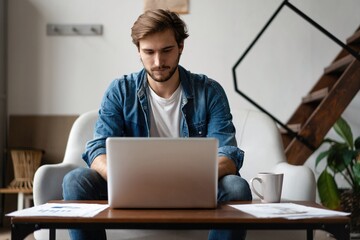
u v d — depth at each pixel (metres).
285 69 3.91
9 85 4.00
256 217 1.19
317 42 3.90
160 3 3.94
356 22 3.88
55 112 3.98
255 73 3.91
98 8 3.98
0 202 3.91
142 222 1.19
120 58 3.97
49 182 2.03
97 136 1.98
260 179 1.56
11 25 3.99
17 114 3.99
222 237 1.48
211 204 1.36
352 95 3.15
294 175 2.10
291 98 3.90
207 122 2.05
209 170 1.36
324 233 3.42
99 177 1.73
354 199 3.24
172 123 2.05
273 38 3.91
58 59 3.98
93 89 3.98
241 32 3.91
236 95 3.91
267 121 2.52
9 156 3.91
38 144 3.96
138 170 1.36
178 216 1.21
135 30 1.79
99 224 1.19
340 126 3.32
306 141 3.18
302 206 1.41
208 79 2.11
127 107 2.03
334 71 3.61
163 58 1.79
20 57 3.99
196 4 3.93
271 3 3.91
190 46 3.93
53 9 3.98
